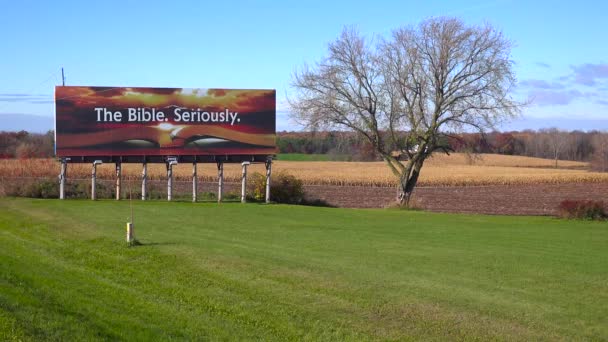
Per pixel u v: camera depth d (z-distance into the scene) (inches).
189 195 1551.4
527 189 2669.8
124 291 505.7
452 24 1545.3
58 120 1363.2
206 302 479.2
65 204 1224.8
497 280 573.6
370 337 404.8
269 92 1478.8
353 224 1069.1
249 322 432.5
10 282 479.8
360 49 1587.1
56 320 381.7
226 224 989.8
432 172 3553.2
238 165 3427.7
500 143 5546.3
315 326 424.8
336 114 1611.7
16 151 3137.3
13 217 1028.5
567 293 526.0
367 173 3083.2
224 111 1453.0
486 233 989.8
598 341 404.2
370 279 562.3
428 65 1566.2
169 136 1422.2
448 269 624.4
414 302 482.9
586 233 1032.2
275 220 1080.8
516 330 420.2
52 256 676.1
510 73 1592.0
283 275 570.6
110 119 1387.8
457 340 401.1
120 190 1443.2
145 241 762.2
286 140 4635.8
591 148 5334.6
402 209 1540.4
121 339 370.9
